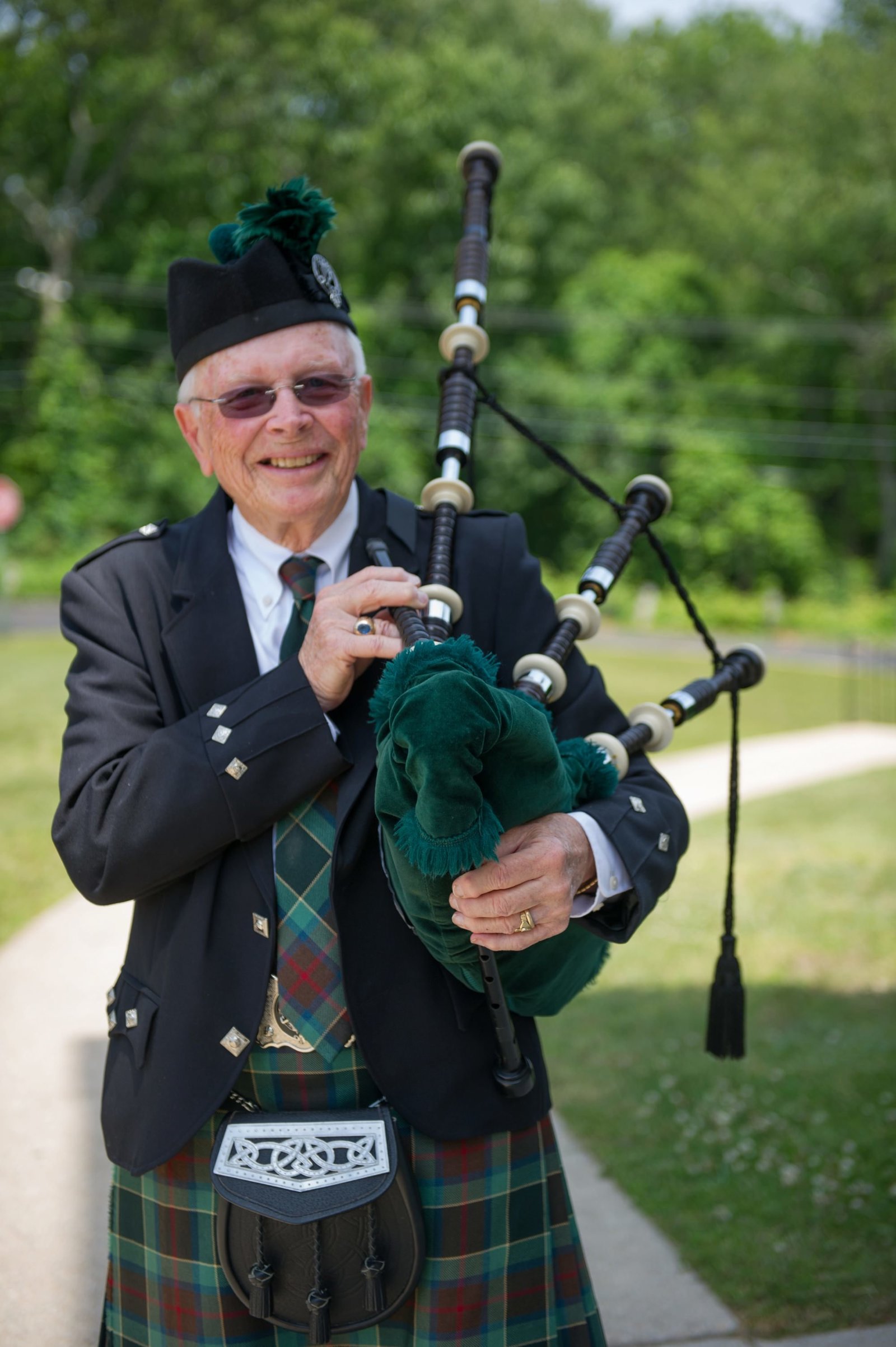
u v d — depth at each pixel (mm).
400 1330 1295
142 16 19547
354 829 1254
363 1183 1180
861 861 5137
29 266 22938
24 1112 2789
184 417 1401
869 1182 2451
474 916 1084
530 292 23984
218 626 1354
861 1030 3312
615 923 1256
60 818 1271
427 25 22859
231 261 1362
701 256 26375
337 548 1406
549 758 1092
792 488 26203
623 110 26469
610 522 23812
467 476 1544
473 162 1656
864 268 24625
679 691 1508
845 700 11523
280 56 19828
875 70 24469
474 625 1400
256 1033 1247
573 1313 1394
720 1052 1590
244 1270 1216
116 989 1362
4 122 20078
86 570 1396
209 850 1230
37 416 21234
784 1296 2072
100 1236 2318
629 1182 2486
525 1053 1342
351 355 1367
